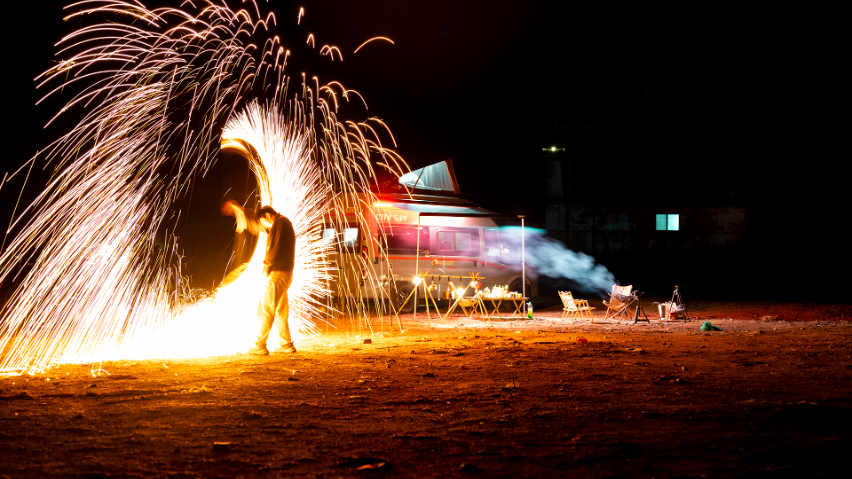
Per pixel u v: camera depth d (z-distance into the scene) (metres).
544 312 15.91
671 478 2.91
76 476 2.86
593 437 3.64
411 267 14.98
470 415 4.21
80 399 4.62
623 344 8.66
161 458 3.16
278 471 2.98
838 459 3.21
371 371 6.11
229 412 4.23
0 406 4.36
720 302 18.55
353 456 3.22
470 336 9.80
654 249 31.25
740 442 3.54
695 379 5.70
